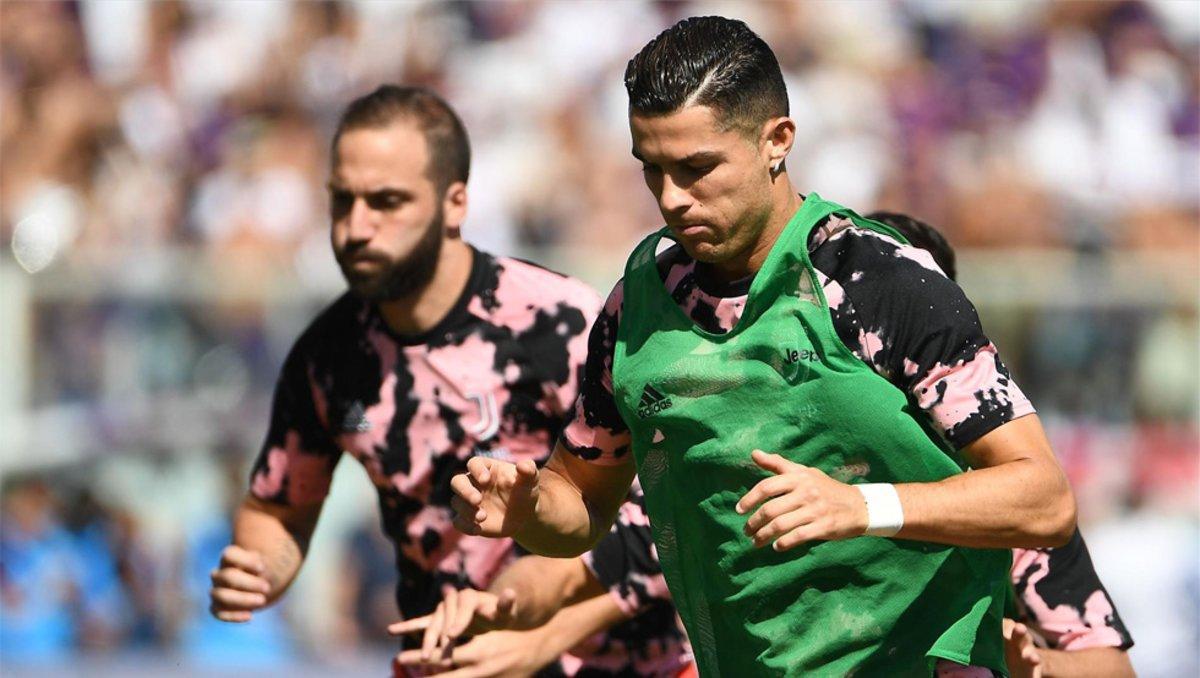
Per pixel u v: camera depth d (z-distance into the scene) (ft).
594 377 36.76
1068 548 40.24
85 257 94.07
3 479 91.25
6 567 89.10
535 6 123.54
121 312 92.58
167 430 91.45
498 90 119.55
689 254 34.22
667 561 36.68
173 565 89.66
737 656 36.11
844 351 32.89
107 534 90.22
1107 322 92.58
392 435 47.98
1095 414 91.81
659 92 31.89
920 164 114.01
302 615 88.94
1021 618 40.50
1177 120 118.21
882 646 34.68
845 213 33.83
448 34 123.44
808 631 34.94
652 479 35.91
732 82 31.91
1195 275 92.79
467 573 48.03
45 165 118.01
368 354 48.16
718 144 31.94
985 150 114.62
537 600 43.80
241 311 92.53
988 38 119.65
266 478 49.75
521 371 47.52
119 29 125.08
